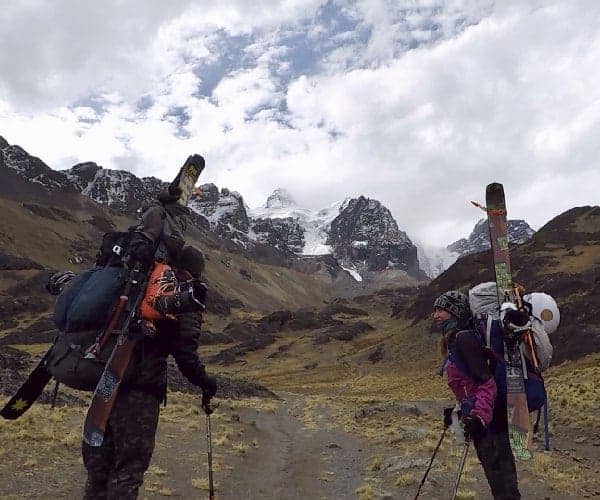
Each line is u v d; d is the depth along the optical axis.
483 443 5.11
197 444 17.83
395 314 161.50
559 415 24.02
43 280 157.62
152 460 13.88
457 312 5.29
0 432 14.44
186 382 42.94
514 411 4.96
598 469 13.72
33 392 4.52
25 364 32.41
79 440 14.35
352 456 17.91
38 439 14.11
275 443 21.97
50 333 127.31
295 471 15.11
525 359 5.11
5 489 9.59
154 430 4.07
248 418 32.47
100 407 3.77
